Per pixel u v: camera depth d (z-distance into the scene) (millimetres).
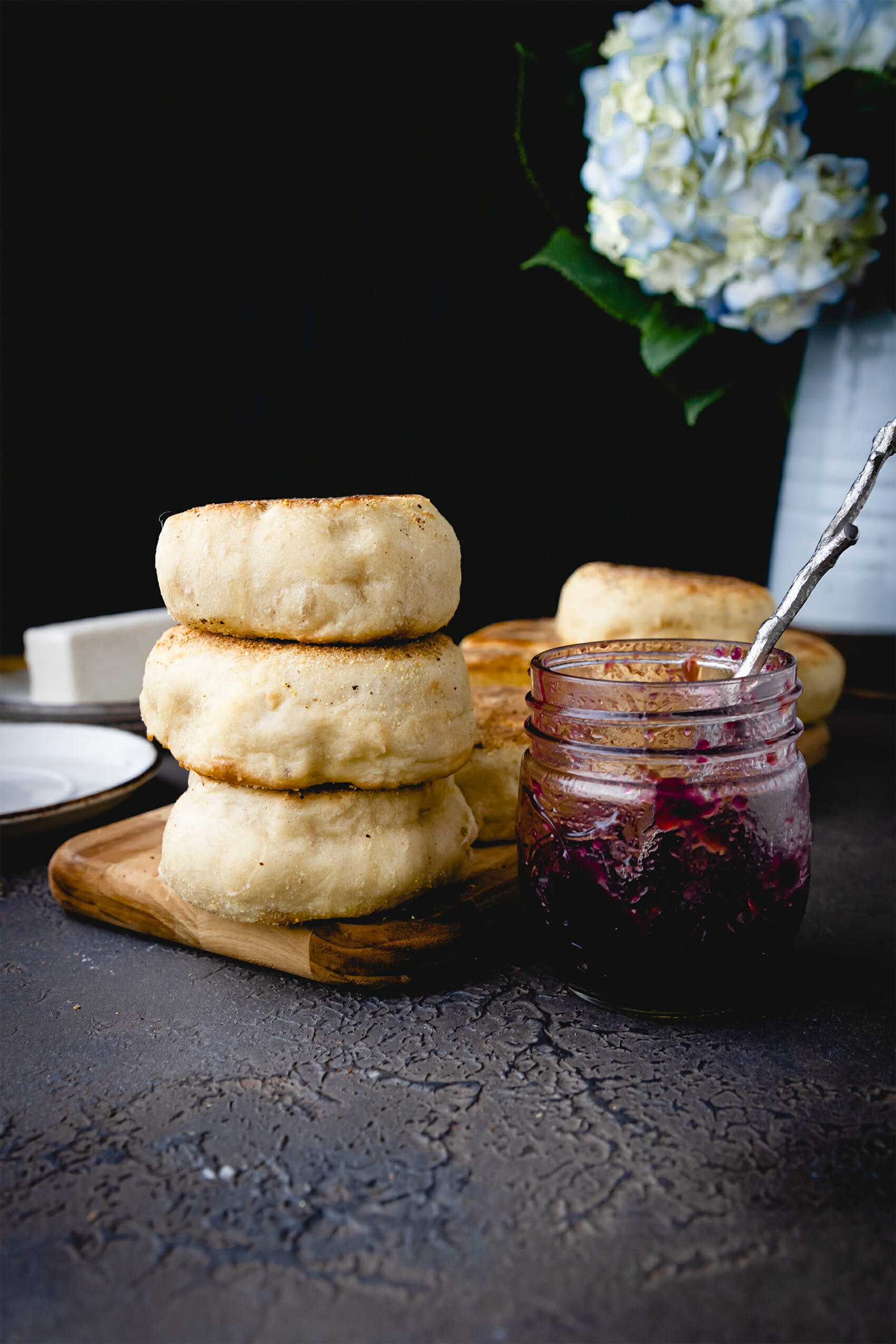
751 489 1001
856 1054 410
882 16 589
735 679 409
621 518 1040
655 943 404
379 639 446
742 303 608
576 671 452
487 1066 407
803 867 415
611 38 626
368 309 1041
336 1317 335
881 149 617
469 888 469
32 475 1073
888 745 677
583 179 625
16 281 1036
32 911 500
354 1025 427
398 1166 372
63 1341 331
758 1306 337
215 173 1027
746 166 596
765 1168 370
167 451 1077
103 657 698
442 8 960
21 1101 396
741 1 593
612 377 1011
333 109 998
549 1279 343
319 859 439
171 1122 387
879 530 683
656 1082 399
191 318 1053
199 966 461
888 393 662
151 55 999
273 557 433
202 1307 338
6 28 988
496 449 1050
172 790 608
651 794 403
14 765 597
